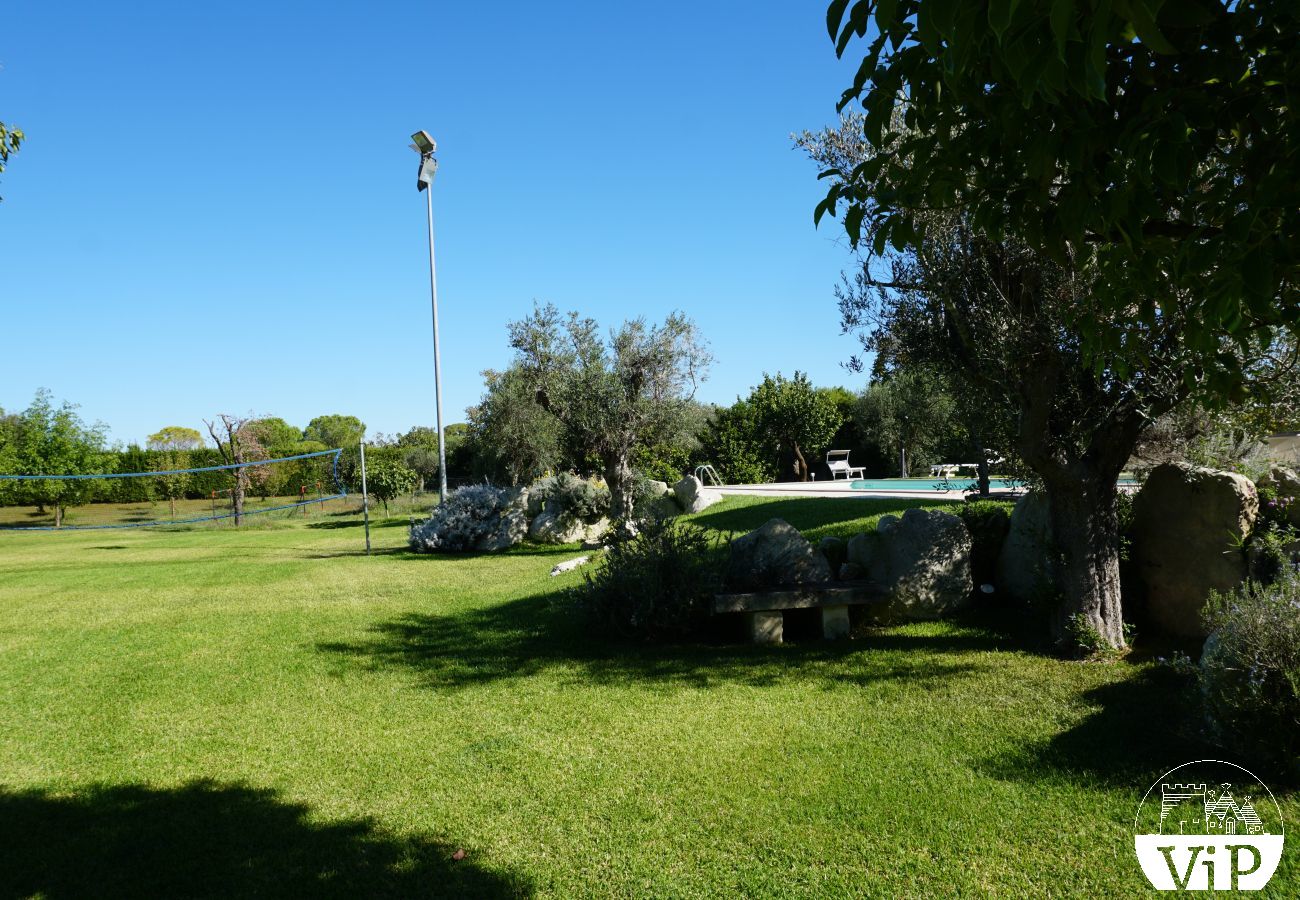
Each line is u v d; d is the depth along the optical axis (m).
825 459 34.62
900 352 7.07
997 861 3.40
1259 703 3.95
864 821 3.80
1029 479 7.39
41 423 34.31
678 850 3.63
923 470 31.50
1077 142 2.20
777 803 4.04
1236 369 2.79
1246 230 2.05
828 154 6.94
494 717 5.57
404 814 4.10
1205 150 2.19
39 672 7.11
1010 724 4.90
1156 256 2.63
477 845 3.76
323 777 4.61
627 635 7.79
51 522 34.62
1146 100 2.11
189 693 6.36
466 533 16.88
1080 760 4.29
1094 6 1.67
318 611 9.80
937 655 6.58
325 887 3.43
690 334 17.02
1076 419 6.36
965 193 2.92
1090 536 6.27
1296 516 6.09
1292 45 2.07
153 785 4.55
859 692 5.75
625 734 5.11
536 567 13.43
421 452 39.56
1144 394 5.74
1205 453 7.24
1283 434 7.13
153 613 9.94
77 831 4.00
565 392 16.84
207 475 37.62
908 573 7.92
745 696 5.80
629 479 17.14
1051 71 1.81
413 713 5.73
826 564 8.30
